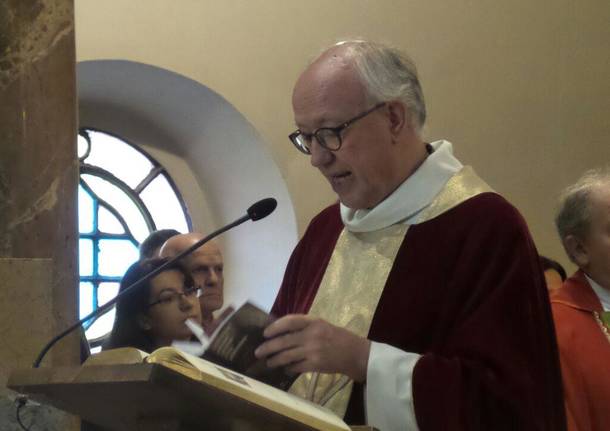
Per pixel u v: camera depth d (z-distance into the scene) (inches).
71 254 117.0
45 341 109.1
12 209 114.5
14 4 117.9
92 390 73.4
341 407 102.4
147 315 127.9
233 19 234.5
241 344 87.7
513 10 261.3
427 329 102.7
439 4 253.1
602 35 269.3
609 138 264.8
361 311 105.7
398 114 104.7
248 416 74.3
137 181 250.1
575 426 127.4
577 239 137.8
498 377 93.3
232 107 233.3
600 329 133.5
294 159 237.3
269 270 241.9
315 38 240.5
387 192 108.4
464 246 103.7
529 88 259.6
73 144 119.5
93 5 221.8
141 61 224.8
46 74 118.2
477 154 251.4
